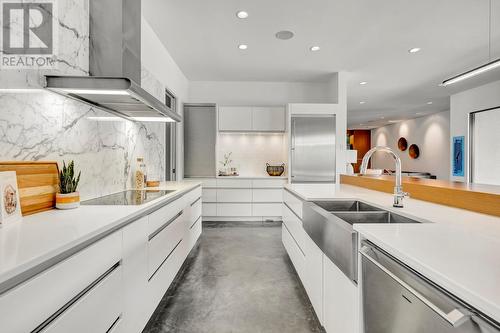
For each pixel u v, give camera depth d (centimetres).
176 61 440
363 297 114
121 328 140
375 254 104
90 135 211
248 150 560
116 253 134
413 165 955
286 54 412
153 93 340
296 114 486
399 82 544
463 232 110
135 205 172
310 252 207
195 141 511
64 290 96
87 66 200
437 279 70
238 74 502
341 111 486
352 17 307
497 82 523
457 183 218
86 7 198
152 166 350
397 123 1051
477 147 573
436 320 69
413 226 120
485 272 70
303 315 205
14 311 76
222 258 324
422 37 354
